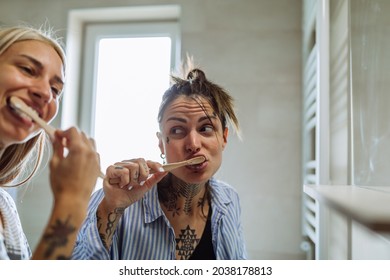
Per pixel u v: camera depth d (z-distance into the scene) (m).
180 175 0.59
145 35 1.16
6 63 0.46
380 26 0.55
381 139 0.53
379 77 0.54
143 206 0.62
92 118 1.15
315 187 0.57
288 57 1.03
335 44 0.77
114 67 1.17
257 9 1.05
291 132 1.01
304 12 1.01
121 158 1.12
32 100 0.47
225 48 1.05
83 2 1.14
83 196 0.38
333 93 0.77
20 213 1.10
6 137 0.46
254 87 1.04
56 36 1.14
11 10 1.16
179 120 0.59
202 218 0.65
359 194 0.43
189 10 1.08
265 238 1.00
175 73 0.66
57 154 0.39
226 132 0.65
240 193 1.02
